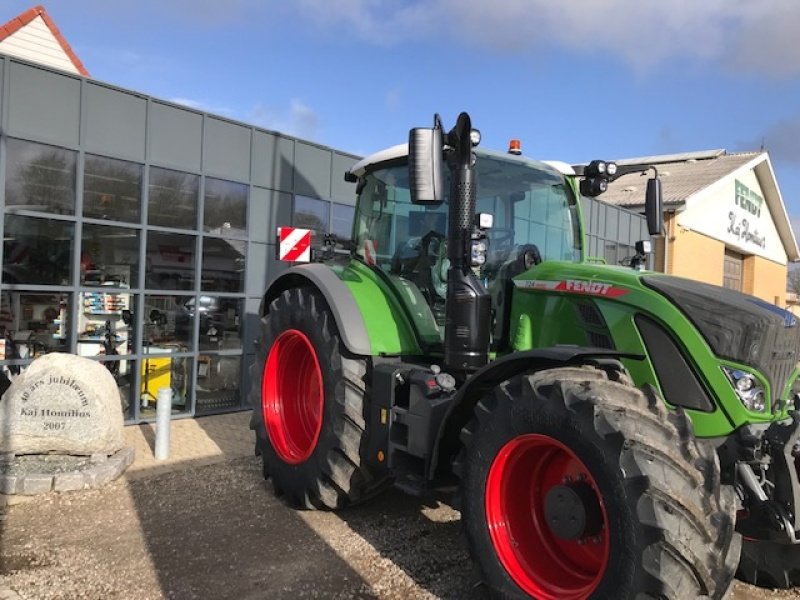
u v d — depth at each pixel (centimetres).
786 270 2977
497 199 417
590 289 347
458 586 344
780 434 288
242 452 610
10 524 418
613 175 454
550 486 311
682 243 1892
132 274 712
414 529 422
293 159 862
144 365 732
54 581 342
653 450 257
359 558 377
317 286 444
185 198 752
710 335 308
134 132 703
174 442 643
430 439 352
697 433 307
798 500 283
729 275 2388
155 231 727
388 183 468
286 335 480
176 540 398
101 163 681
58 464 507
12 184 621
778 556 342
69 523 422
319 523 430
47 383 510
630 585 252
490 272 402
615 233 1500
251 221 817
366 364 421
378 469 418
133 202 708
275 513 447
